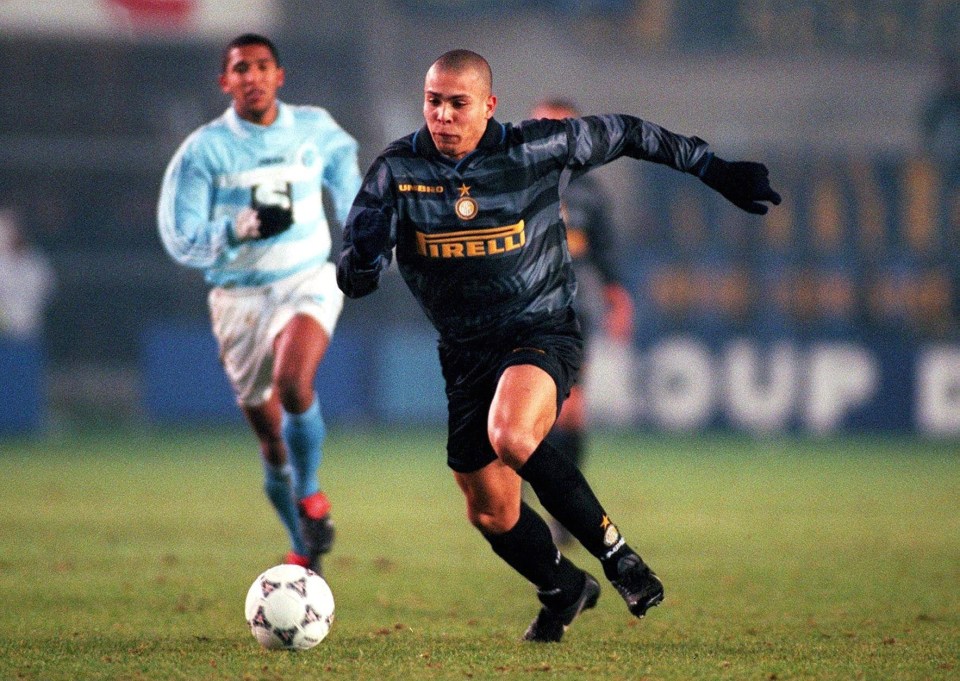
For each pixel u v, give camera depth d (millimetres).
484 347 16203
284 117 22391
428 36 96375
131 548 27234
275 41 92062
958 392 67062
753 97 98250
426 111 15398
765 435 66812
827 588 22359
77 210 85312
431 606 20172
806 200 81625
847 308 73812
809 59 98250
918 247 80062
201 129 22391
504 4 94500
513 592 21750
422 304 16406
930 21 98625
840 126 98125
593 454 57062
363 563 25578
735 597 21312
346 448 59188
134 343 84000
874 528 32156
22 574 23188
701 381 66875
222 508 35656
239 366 22328
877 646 16344
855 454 57594
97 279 83812
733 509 36500
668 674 14250
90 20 84938
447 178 15539
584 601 16969
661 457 55594
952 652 15867
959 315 73812
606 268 28922
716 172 16141
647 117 98188
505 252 15734
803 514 35344
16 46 88562
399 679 13836
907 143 98250
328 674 14078
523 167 15656
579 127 15898
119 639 16641
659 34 98062
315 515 21594
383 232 14891
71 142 86062
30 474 45219
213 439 62844
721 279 72438
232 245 21391
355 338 68000
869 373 66938
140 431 67312
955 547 28469
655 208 81875
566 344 16203
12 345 64250
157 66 90562
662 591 15531
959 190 79188
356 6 94312
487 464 16094
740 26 98188
